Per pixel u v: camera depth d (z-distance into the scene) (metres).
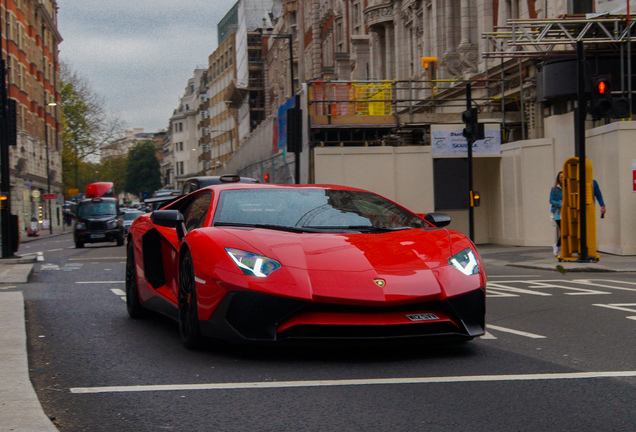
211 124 115.06
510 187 19.94
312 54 56.06
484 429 3.35
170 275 6.26
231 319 4.77
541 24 17.30
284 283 4.67
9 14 53.28
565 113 18.16
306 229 5.44
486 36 17.66
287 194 6.05
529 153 18.91
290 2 65.94
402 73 35.34
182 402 3.89
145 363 4.95
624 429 3.33
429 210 21.06
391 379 4.35
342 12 47.59
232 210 5.73
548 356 5.09
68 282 11.75
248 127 82.75
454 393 4.02
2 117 17.56
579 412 3.62
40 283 11.67
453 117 22.56
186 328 5.36
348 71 46.16
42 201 64.06
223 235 5.17
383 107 23.72
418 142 24.55
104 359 5.14
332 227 5.58
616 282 10.54
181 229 5.90
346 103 23.27
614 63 17.95
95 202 30.45
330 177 20.84
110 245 31.67
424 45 31.25
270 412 3.67
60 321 7.10
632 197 15.02
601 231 16.11
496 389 4.11
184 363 4.90
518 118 21.62
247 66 80.38
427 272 4.85
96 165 111.31
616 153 15.15
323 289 4.63
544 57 18.44
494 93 22.89
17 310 7.37
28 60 60.00
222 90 104.12
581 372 4.54
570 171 13.70
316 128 22.25
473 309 4.95
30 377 4.60
